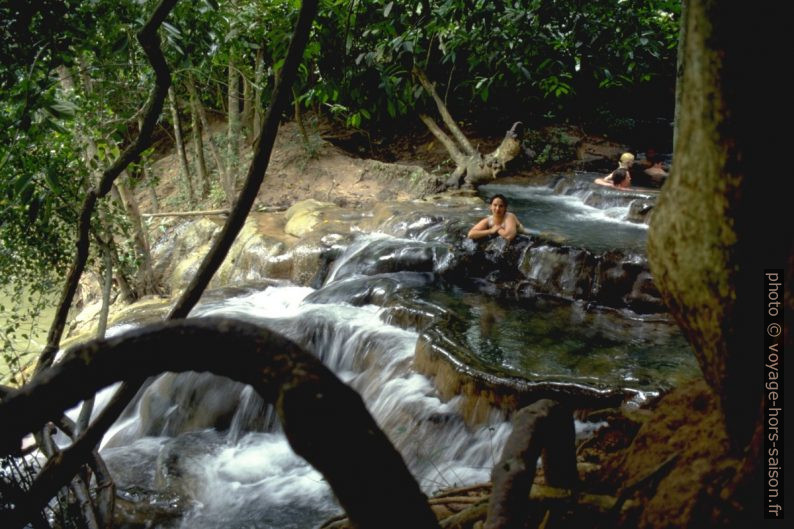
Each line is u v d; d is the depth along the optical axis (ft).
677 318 4.29
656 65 51.88
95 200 8.41
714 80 3.77
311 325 26.45
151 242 42.63
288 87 6.10
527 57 22.33
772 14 3.63
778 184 3.71
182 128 53.72
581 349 22.13
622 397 17.98
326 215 37.76
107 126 22.79
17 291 23.43
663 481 4.91
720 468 4.48
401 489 2.69
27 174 11.79
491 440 18.66
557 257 28.14
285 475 20.84
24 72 11.15
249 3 27.22
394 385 22.16
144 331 2.89
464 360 20.59
